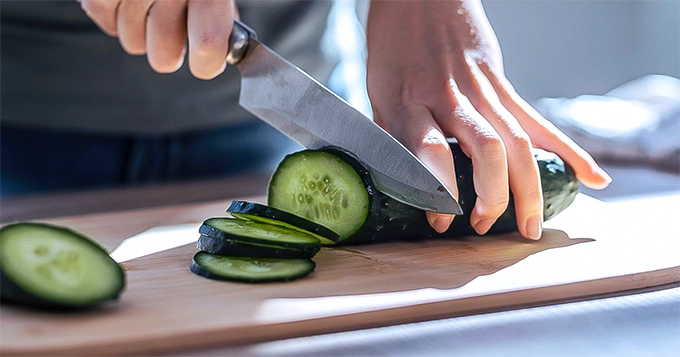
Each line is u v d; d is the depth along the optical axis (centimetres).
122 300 46
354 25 87
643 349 43
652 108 88
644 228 57
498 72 59
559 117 87
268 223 52
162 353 43
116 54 74
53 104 75
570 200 57
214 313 45
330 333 45
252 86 59
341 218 54
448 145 53
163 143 78
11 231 44
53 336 42
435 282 48
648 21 127
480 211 53
